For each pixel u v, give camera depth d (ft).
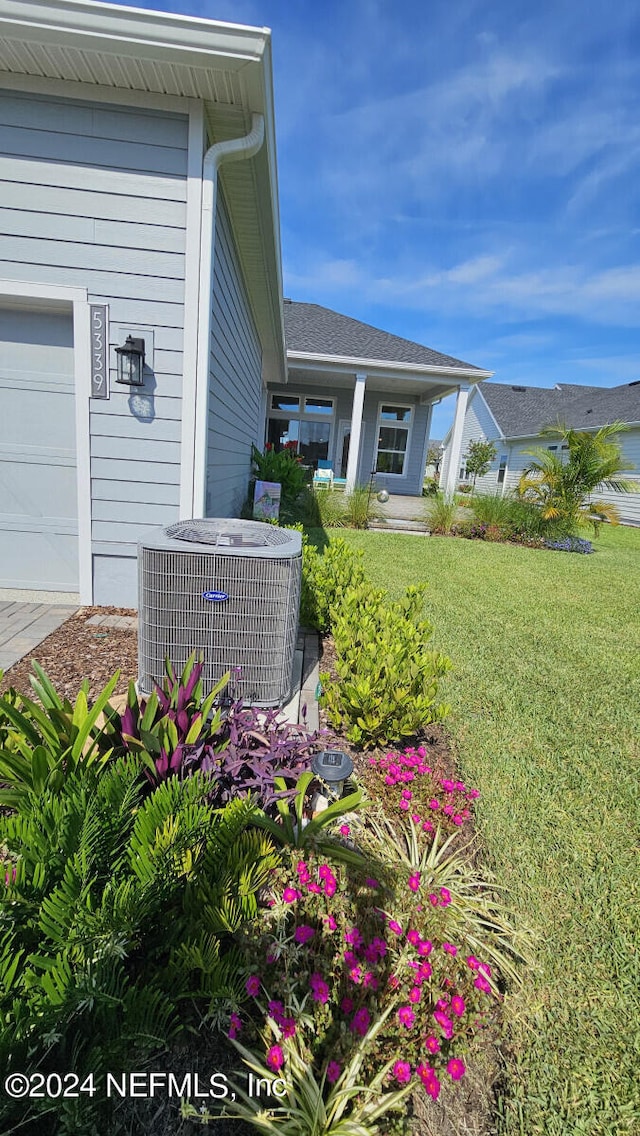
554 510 32.40
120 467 11.86
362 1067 3.71
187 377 11.55
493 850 6.28
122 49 9.13
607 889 5.83
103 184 10.67
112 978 3.19
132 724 5.10
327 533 30.35
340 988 4.02
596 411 61.41
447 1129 3.67
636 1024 4.46
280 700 8.22
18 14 8.66
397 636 8.41
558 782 7.77
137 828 3.76
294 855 4.71
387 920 4.49
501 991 4.63
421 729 8.83
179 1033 3.77
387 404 49.14
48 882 3.44
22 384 11.83
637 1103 3.94
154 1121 3.34
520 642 13.82
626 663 12.83
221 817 4.35
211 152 10.69
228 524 9.85
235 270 16.81
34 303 11.25
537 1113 3.83
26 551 12.69
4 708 4.50
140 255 11.00
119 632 10.85
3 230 10.71
